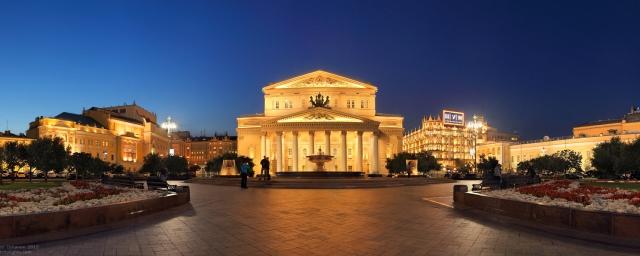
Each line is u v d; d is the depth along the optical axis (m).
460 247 13.77
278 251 13.32
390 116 124.50
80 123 148.00
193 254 12.81
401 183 53.66
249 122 123.88
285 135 113.19
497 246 13.84
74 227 15.49
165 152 197.00
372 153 107.44
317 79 122.00
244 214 21.53
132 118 177.00
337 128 102.44
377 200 29.92
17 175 89.19
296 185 48.22
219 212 22.28
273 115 122.19
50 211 15.14
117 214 17.47
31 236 14.20
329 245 14.19
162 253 12.88
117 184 32.03
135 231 16.25
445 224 18.36
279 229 17.08
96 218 16.39
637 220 13.55
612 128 151.00
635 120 147.62
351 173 68.44
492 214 20.69
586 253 12.74
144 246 13.74
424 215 21.33
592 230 14.65
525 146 169.62
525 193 21.67
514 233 16.03
